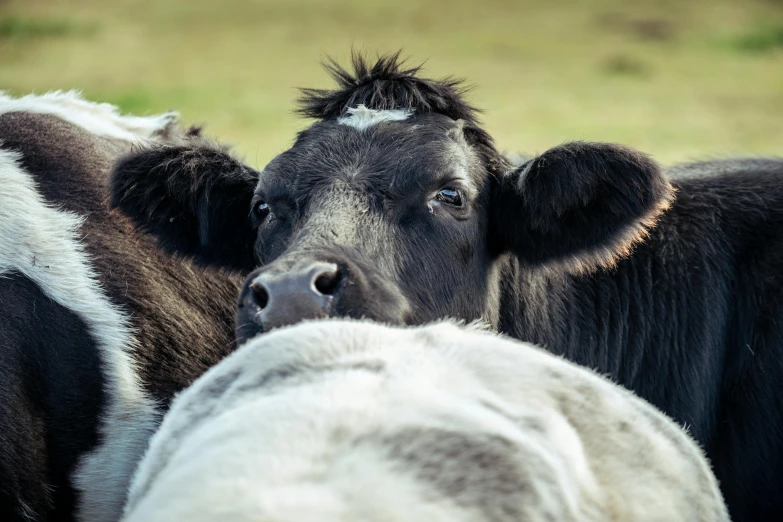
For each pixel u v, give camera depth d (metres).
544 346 8.20
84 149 8.52
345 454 3.82
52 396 7.17
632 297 8.37
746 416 7.89
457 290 7.32
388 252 6.90
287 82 37.66
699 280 8.25
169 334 7.79
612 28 51.09
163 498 3.91
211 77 38.69
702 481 5.03
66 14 52.72
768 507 7.80
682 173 9.14
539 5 59.56
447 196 7.25
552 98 33.62
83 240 7.71
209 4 59.78
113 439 7.36
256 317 6.21
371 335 5.02
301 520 3.35
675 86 36.69
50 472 7.14
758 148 25.06
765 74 39.16
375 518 3.44
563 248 7.59
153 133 9.92
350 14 58.28
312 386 4.43
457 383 4.55
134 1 58.53
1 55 41.94
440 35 50.69
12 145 8.12
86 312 7.43
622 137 26.33
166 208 7.87
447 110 7.77
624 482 4.59
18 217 7.54
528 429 4.36
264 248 7.40
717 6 56.12
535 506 3.96
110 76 38.03
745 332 8.04
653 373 8.27
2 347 6.98
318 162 7.25
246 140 24.69
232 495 3.58
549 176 7.33
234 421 4.31
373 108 7.67
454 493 3.79
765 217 8.29
